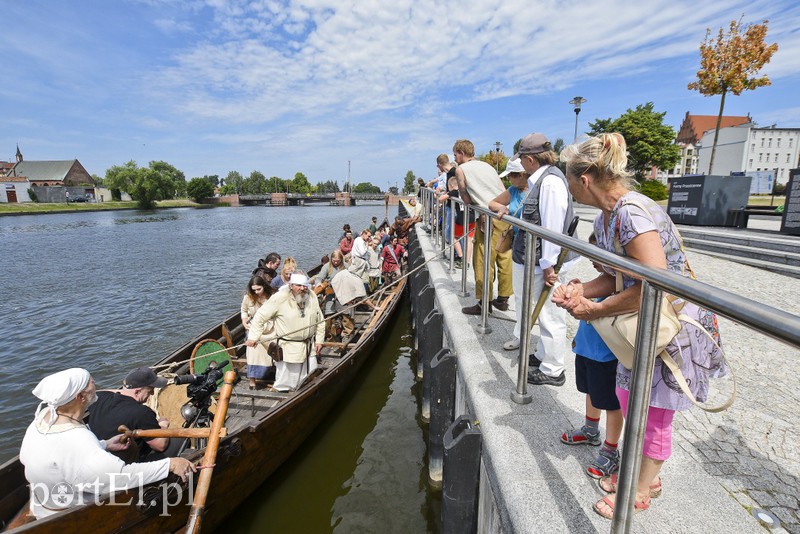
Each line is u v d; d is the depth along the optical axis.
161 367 5.48
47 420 2.93
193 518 3.18
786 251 7.77
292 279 5.43
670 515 1.81
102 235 36.34
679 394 1.57
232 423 5.17
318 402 5.78
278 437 4.90
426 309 5.81
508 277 4.38
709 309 1.03
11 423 7.55
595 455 2.15
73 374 2.95
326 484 5.25
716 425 2.90
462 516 2.69
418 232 13.20
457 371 3.93
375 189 152.62
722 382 3.61
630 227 1.54
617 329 1.56
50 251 26.75
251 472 4.54
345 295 8.14
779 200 21.91
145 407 3.62
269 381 6.11
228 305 14.43
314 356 5.98
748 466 2.45
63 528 2.81
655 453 1.69
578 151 1.74
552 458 2.13
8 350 10.59
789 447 2.63
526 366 2.61
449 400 4.05
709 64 13.94
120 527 3.12
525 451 2.19
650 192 22.81
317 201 118.94
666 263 1.56
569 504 1.83
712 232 9.80
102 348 10.74
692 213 11.91
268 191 132.62
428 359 4.97
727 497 1.93
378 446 6.04
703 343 1.57
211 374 4.20
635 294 1.51
